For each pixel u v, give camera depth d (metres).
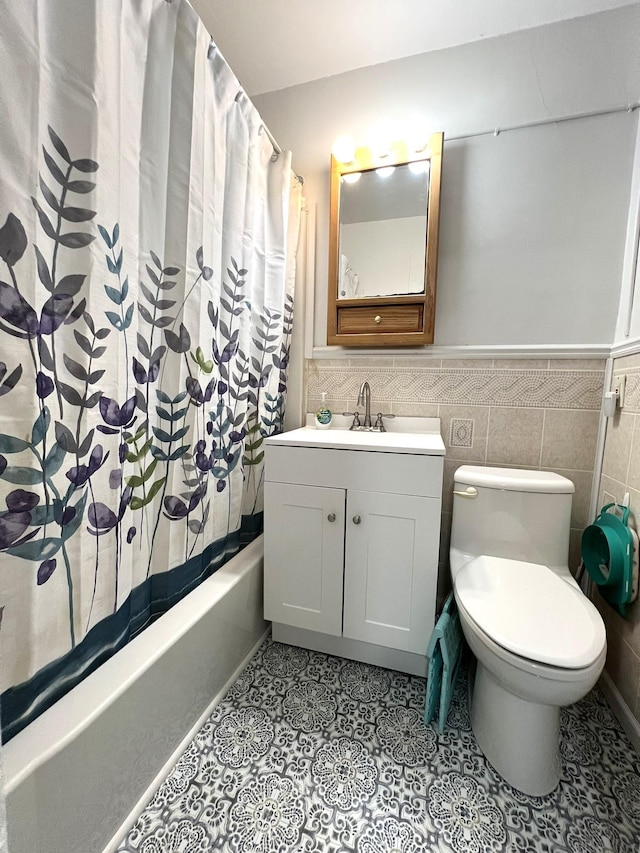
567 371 1.45
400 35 1.46
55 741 0.67
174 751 0.97
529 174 1.44
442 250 1.56
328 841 0.81
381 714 1.13
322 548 1.31
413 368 1.63
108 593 0.86
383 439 1.38
